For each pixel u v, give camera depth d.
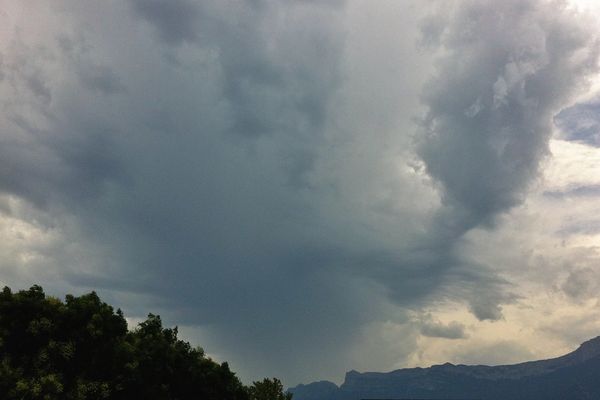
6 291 30.94
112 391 30.89
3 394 26.05
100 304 34.28
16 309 30.14
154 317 42.28
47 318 30.36
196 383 37.78
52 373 28.75
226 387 40.16
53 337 30.27
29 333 29.61
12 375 26.97
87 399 29.42
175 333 42.19
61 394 28.48
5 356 28.88
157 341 38.03
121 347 32.41
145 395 33.06
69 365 30.23
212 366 41.09
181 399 37.03
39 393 26.67
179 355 37.97
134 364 32.41
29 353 29.66
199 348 42.09
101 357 31.12
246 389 47.81
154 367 35.25
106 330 32.69
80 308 32.38
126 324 34.88
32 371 28.56
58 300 32.25
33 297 31.78
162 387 34.81
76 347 30.58
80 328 31.22
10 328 29.48
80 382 29.27
